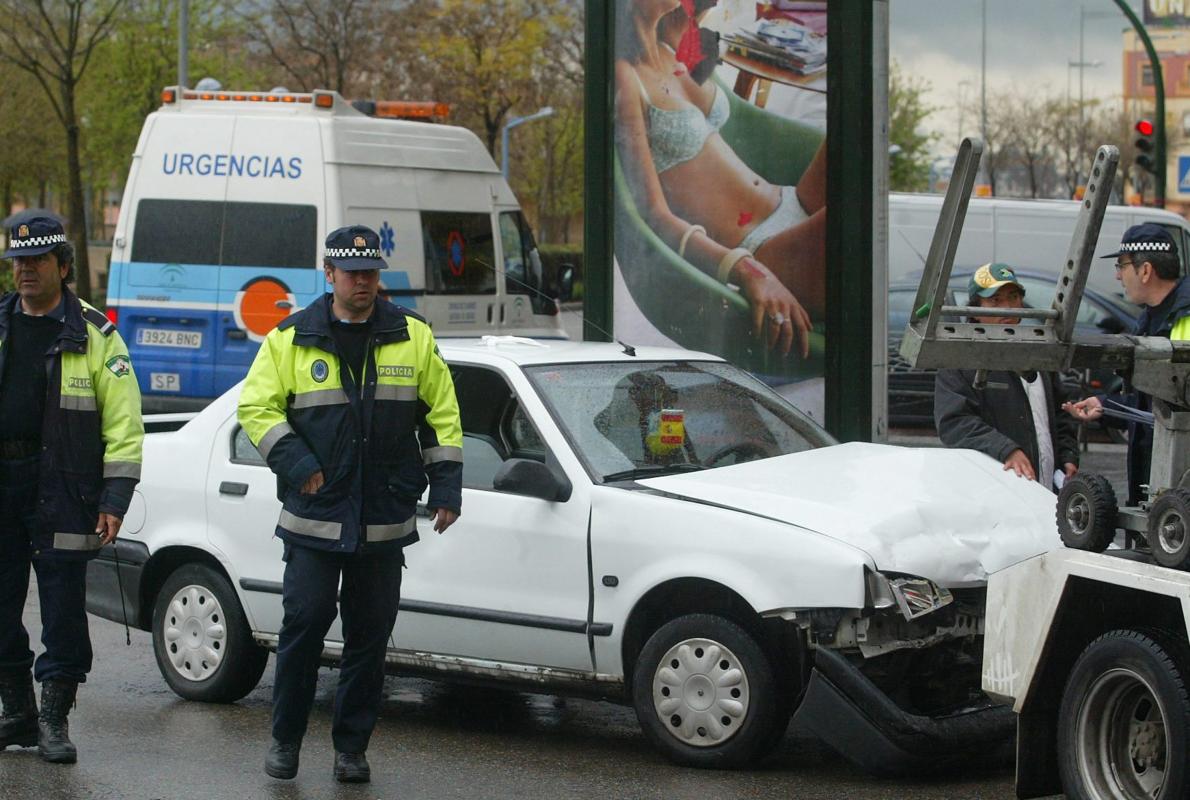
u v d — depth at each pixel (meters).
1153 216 21.59
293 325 5.96
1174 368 5.37
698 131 11.68
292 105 13.81
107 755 6.54
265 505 7.27
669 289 11.88
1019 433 7.54
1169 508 4.96
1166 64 66.06
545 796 5.95
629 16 11.75
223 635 7.40
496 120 38.69
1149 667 4.94
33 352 6.22
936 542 6.14
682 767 6.30
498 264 15.47
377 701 6.18
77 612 6.35
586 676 6.52
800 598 5.93
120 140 35.56
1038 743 5.51
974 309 5.33
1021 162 54.03
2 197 40.00
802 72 11.35
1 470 6.24
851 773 6.27
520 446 6.80
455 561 6.79
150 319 14.12
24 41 34.31
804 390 11.61
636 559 6.33
